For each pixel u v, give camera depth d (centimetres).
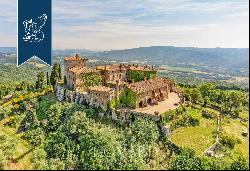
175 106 13038
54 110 13638
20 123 13975
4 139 12294
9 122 14112
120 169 9938
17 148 11625
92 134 11356
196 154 10325
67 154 10962
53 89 16688
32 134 12638
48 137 12338
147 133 11162
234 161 10044
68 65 15738
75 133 11862
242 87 16312
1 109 15175
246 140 11650
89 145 11025
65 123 12650
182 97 14400
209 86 16500
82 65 16262
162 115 11612
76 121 12200
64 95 14738
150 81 14238
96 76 14925
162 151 10744
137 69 15800
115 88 12988
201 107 14362
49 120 13300
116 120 12325
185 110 12781
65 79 15888
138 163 10044
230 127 12362
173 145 10838
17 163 10538
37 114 14312
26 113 14588
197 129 11881
